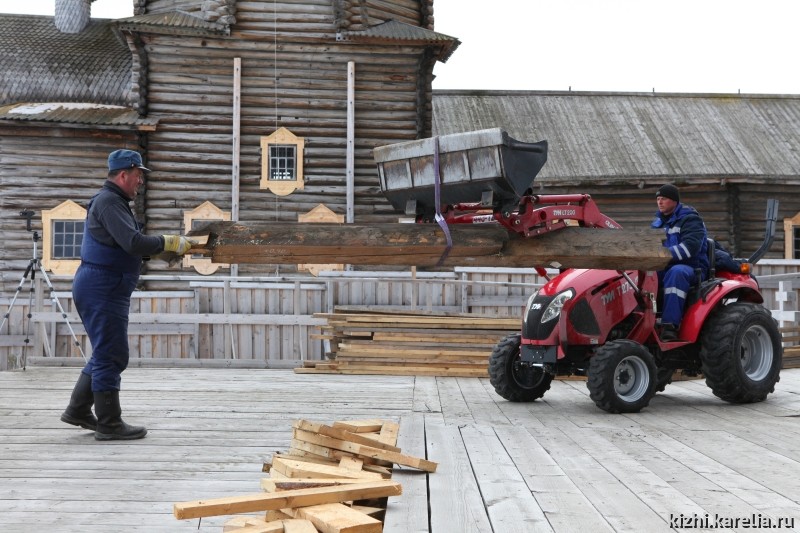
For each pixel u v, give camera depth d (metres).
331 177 18.12
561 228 5.35
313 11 17.88
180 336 12.52
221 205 17.94
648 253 5.37
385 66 18.20
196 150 17.88
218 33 17.53
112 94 19.42
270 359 11.96
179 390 8.00
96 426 5.34
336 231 5.02
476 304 12.90
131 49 17.70
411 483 3.95
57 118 17.17
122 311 5.29
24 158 17.73
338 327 10.13
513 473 4.16
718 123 23.80
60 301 12.11
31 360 10.65
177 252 5.09
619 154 21.84
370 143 18.19
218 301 12.62
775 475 4.10
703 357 6.89
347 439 4.35
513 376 7.17
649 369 6.53
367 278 12.77
